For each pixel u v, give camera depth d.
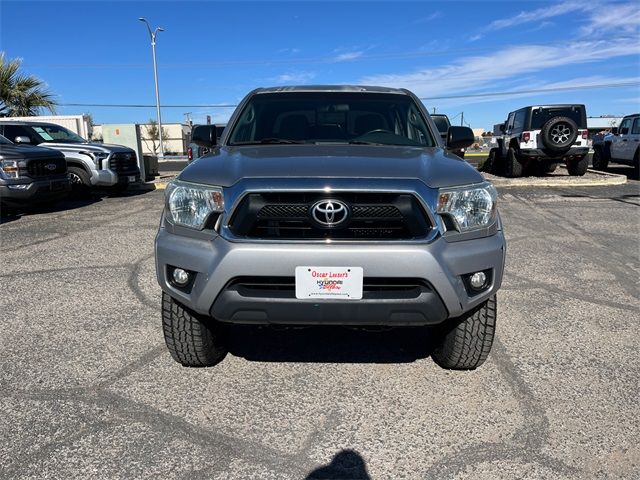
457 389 3.11
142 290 4.96
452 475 2.36
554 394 3.04
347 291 2.63
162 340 3.79
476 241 2.79
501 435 2.65
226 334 3.55
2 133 11.74
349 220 2.64
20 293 4.88
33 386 3.12
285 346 3.71
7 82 19.55
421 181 2.72
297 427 2.73
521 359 3.50
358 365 3.43
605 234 7.64
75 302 4.62
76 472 2.36
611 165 21.52
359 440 2.62
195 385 3.15
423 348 3.68
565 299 4.73
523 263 5.99
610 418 2.79
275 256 2.62
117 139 15.38
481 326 3.06
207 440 2.61
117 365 3.40
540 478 2.34
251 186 2.67
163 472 2.37
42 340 3.79
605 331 3.98
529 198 11.41
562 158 14.84
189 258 2.75
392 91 4.45
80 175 11.66
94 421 2.76
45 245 6.93
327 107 4.15
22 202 9.28
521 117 15.30
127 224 8.52
